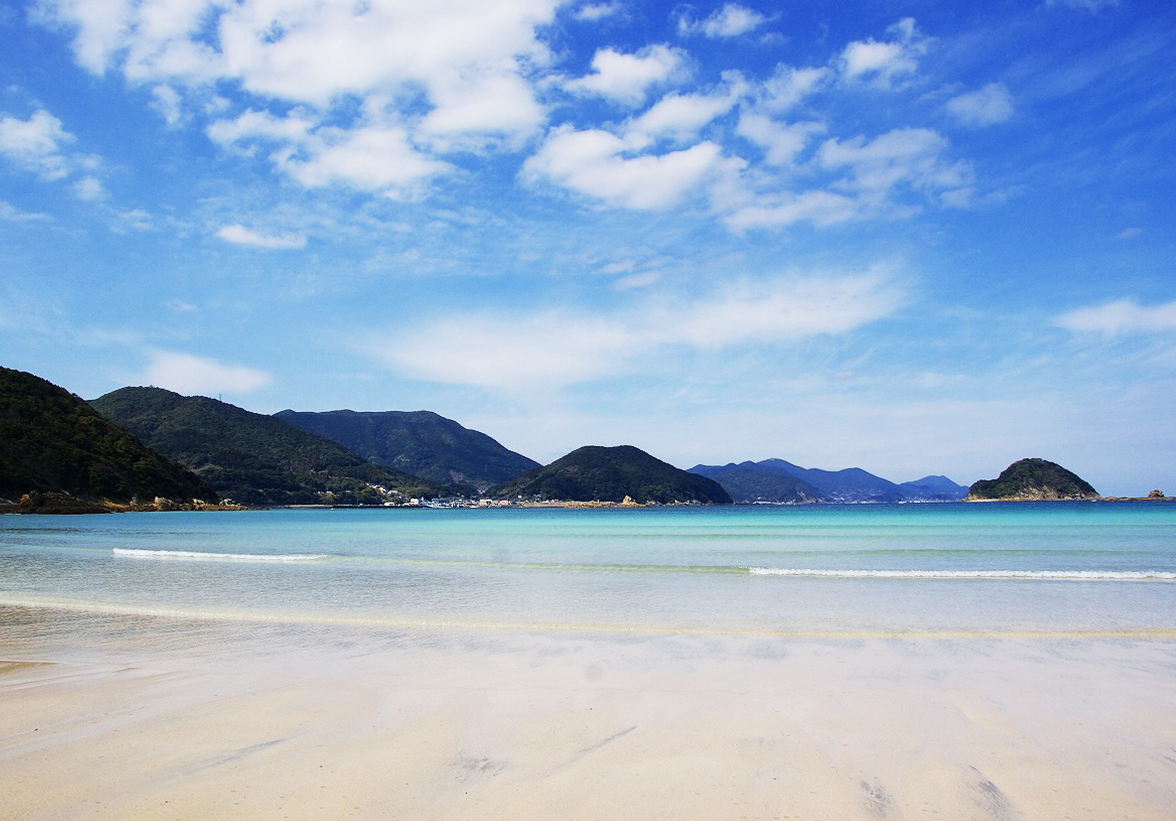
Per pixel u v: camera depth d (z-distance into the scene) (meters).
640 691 8.20
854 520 79.25
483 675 8.98
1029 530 49.03
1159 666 9.45
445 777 5.52
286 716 7.16
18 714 7.23
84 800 5.03
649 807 4.97
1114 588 17.42
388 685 8.45
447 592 17.28
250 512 143.38
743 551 31.64
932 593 16.72
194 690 8.21
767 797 5.16
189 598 16.34
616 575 21.22
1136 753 6.16
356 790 5.23
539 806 4.97
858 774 5.64
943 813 4.91
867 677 8.89
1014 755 6.10
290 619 13.29
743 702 7.73
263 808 4.90
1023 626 12.45
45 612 14.20
